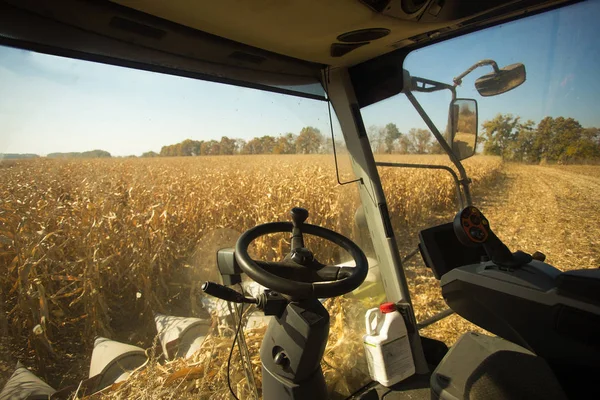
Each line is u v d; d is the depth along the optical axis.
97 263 2.96
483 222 1.47
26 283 2.29
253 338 2.13
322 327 1.37
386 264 2.33
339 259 2.44
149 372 1.76
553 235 2.83
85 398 1.62
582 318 1.21
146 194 4.09
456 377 1.49
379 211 2.29
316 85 2.32
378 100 2.32
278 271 1.38
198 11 1.46
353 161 2.38
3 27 1.18
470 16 1.89
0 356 1.50
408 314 2.18
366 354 2.16
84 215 3.35
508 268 1.44
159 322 2.27
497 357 1.46
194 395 1.80
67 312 2.51
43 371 1.76
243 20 1.58
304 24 1.68
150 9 1.42
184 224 4.54
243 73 1.94
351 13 1.60
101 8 1.35
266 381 1.47
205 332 2.22
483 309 1.52
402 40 2.06
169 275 3.52
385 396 2.01
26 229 2.54
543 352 1.38
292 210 1.50
